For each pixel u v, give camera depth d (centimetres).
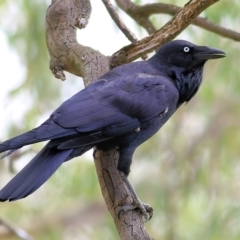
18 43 1527
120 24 1130
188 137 1644
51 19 1084
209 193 1606
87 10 1093
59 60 1069
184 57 1055
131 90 986
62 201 1731
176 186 1605
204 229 1552
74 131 929
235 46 1520
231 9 1439
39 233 1700
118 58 1062
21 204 1719
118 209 923
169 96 1011
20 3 1523
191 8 1032
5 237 1616
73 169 1555
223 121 1645
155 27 1341
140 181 1600
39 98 1534
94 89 973
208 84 1570
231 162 1631
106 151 988
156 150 1614
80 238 1736
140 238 891
